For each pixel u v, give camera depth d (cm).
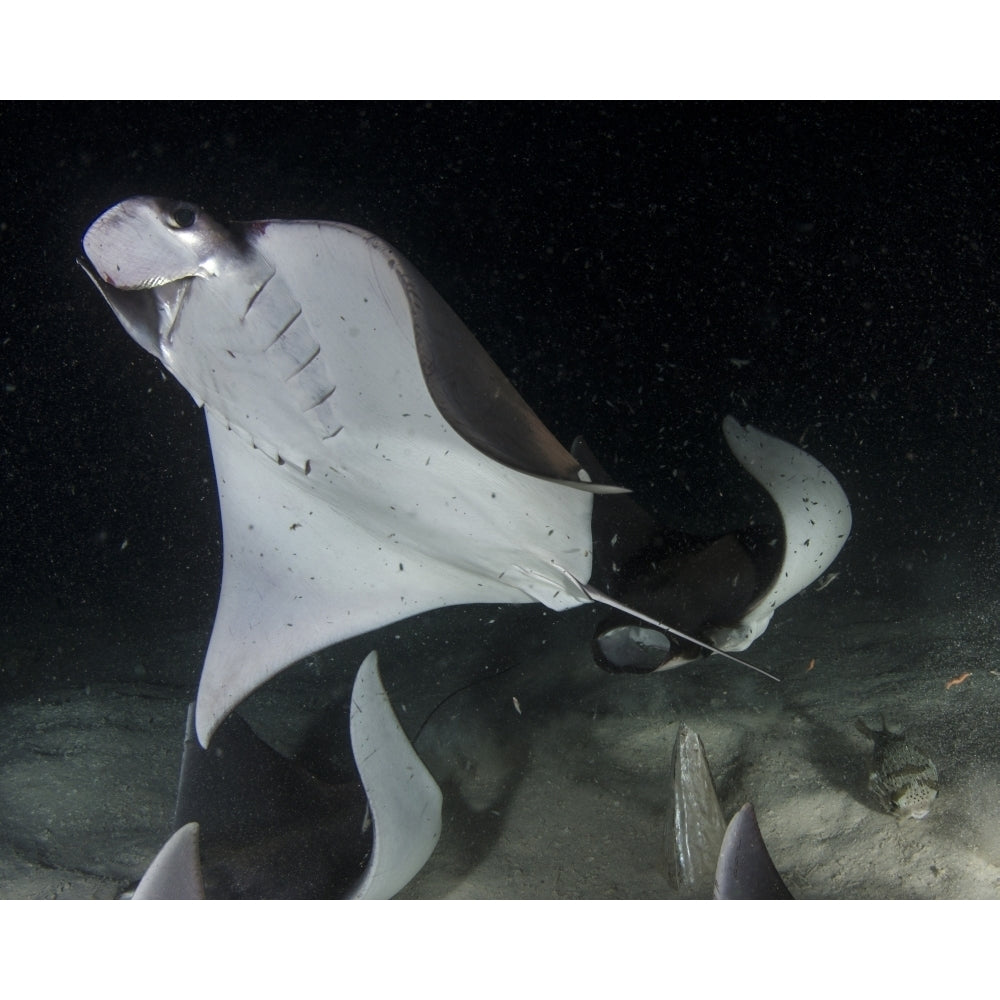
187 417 2453
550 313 3002
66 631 769
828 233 2459
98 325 2453
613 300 2886
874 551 779
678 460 2342
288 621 312
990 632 489
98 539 1631
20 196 2342
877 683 420
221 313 211
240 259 203
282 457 249
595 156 2516
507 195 2759
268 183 2684
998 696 375
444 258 2927
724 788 329
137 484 2491
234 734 309
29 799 364
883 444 1591
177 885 212
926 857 260
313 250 198
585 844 299
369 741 237
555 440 180
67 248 2423
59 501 2291
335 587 312
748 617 321
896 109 2061
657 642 332
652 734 390
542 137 2516
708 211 2573
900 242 2369
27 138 2231
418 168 2658
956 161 2192
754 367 2731
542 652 558
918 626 528
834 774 325
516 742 396
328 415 228
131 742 437
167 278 203
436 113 2403
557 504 253
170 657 652
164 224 195
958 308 2348
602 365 3028
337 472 248
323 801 291
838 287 2527
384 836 232
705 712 409
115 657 658
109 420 2536
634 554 374
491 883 275
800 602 634
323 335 211
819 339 2616
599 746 385
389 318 200
